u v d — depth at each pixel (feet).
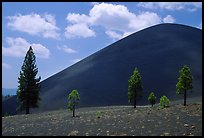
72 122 121.80
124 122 108.68
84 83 610.65
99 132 90.68
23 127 114.32
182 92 171.42
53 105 485.15
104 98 530.68
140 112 144.36
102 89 579.89
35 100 255.29
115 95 547.90
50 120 143.02
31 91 253.03
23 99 252.42
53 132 95.40
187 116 112.16
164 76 620.08
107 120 118.73
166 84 579.07
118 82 615.16
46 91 570.05
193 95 464.24
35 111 443.73
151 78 616.39
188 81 170.60
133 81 233.14
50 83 624.59
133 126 98.17
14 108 506.89
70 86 591.78
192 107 140.87
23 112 440.45
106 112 168.86
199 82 535.19
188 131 85.61
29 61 254.27
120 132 88.94
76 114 173.58
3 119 170.60
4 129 110.63
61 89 575.38
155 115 123.54
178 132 84.89
